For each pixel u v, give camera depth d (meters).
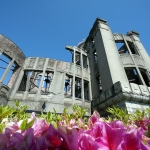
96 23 14.23
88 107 10.41
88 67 14.00
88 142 0.55
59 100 10.03
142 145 0.53
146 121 1.52
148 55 12.77
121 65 10.32
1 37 10.48
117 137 0.55
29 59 12.42
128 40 13.59
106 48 11.08
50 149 0.55
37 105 9.38
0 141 0.65
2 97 9.02
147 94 7.40
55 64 12.21
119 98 7.02
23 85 12.39
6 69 10.05
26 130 0.68
